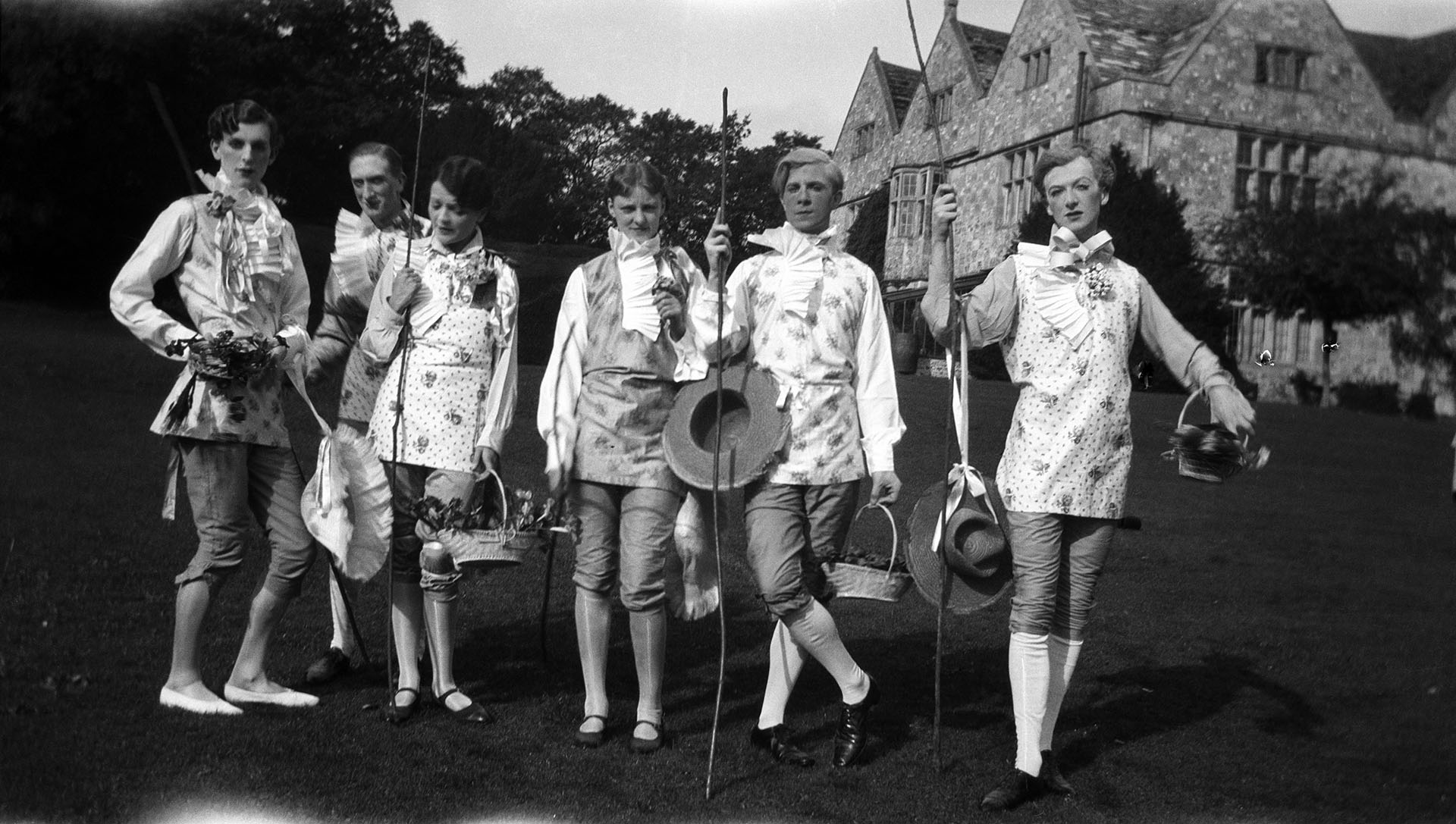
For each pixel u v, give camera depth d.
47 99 25.45
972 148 30.83
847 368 4.21
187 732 3.88
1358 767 4.26
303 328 4.39
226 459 4.12
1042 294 4.05
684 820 3.48
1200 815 3.78
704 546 4.44
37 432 10.70
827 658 4.08
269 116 4.34
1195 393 4.16
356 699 4.47
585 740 4.11
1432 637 6.26
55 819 3.16
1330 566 8.13
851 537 8.42
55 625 4.95
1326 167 18.41
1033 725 3.88
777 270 4.26
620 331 4.22
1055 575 3.96
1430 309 15.73
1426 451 13.55
